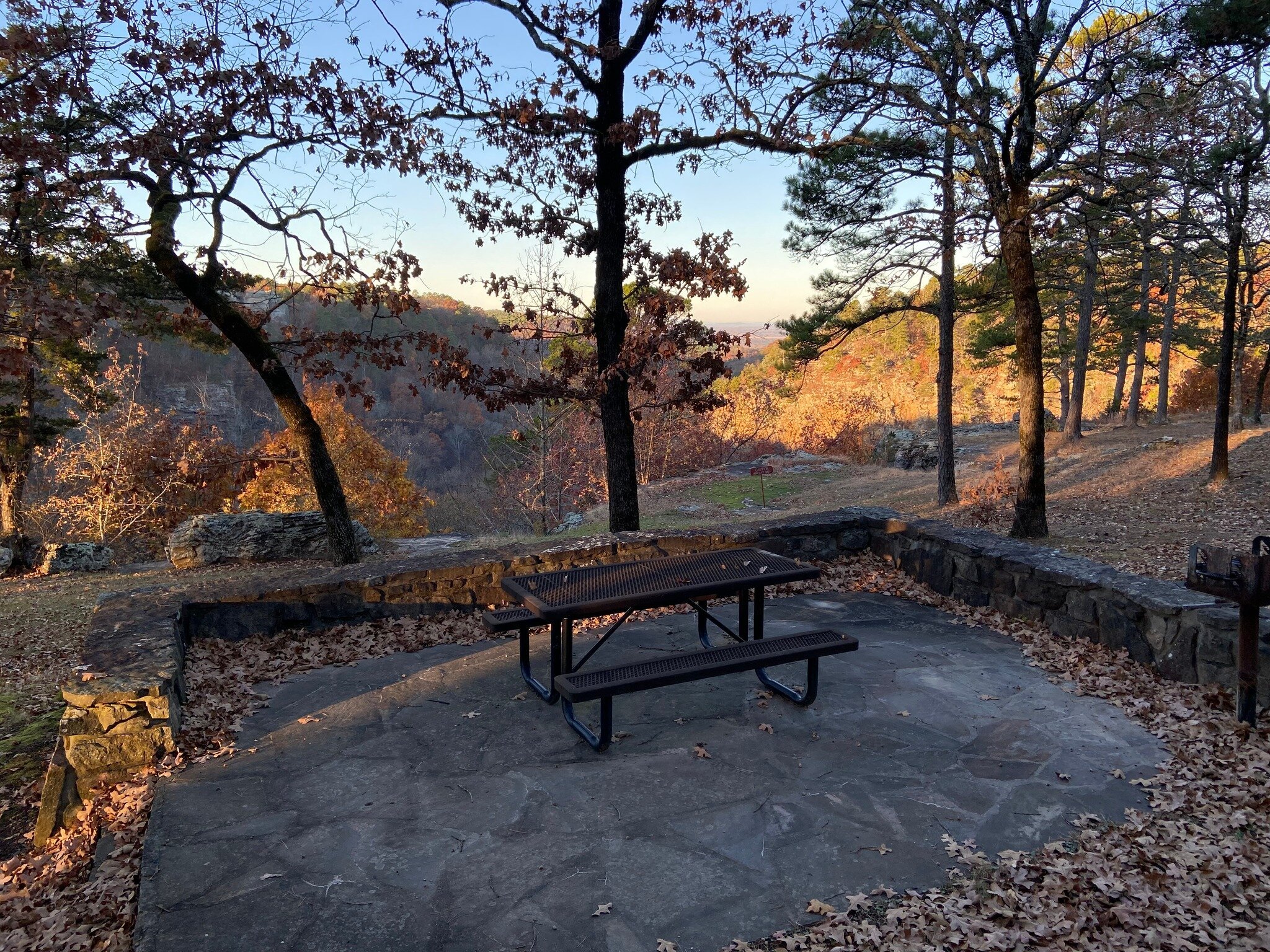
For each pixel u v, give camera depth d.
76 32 7.38
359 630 5.66
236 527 12.70
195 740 3.98
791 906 2.61
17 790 4.82
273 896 2.72
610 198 8.61
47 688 6.86
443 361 8.73
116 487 17.94
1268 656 3.89
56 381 15.26
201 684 4.66
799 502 18.69
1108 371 30.41
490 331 9.30
